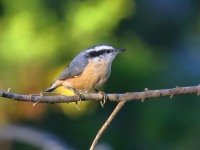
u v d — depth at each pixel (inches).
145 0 616.1
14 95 259.8
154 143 591.2
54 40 545.0
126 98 273.6
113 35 560.7
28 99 263.3
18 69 542.6
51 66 547.2
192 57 636.7
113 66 569.9
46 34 545.0
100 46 358.3
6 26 548.1
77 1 553.6
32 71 543.5
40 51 542.6
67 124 580.1
